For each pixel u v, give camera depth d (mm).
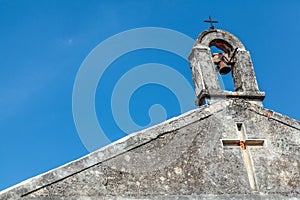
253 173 13016
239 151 13266
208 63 14352
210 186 12609
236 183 12781
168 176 12508
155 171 12492
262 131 13609
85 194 11836
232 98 13922
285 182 13016
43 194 11648
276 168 13172
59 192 11742
